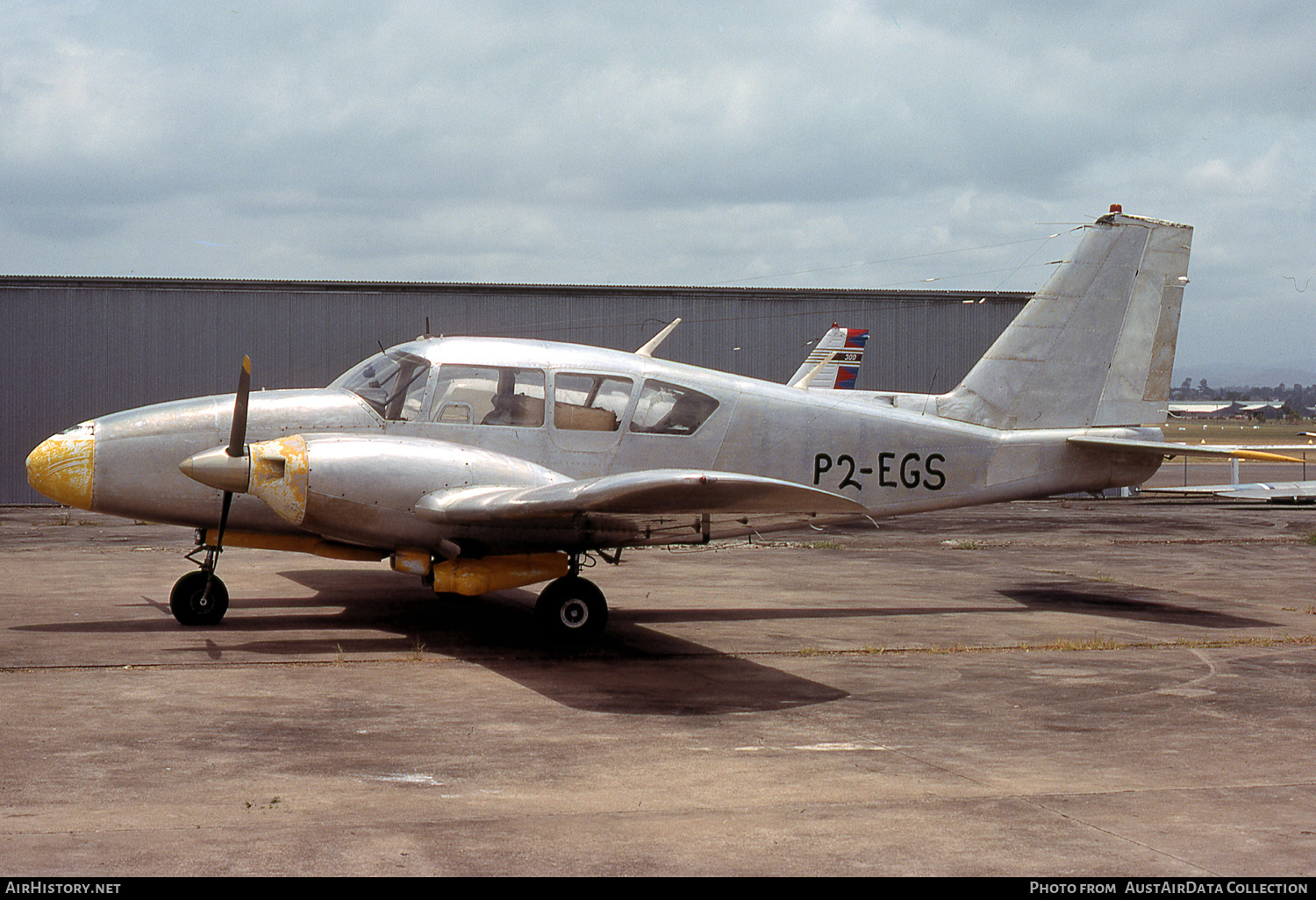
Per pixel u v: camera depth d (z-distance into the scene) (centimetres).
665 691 746
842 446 1086
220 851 427
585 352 1045
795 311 2894
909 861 433
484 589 906
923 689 766
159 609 1033
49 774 523
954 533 1975
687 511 786
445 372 989
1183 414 16338
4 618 976
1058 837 464
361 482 857
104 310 2519
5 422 2475
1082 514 2394
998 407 1143
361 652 858
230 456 884
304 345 2619
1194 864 434
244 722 633
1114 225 1159
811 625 1034
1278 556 1647
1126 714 696
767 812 491
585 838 453
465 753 580
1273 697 748
